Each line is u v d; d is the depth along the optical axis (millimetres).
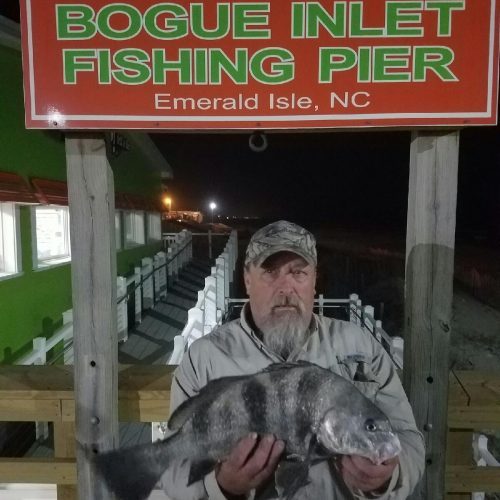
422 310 2131
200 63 1987
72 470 2320
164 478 1935
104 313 2133
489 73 1976
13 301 5359
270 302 1920
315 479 1857
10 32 4895
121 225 10242
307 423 1834
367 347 1965
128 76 1995
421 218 2117
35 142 5914
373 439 1768
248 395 1878
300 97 1994
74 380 2184
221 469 1894
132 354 6883
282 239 1911
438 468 2146
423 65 1976
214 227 34062
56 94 1998
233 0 1955
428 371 2139
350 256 21375
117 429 2180
